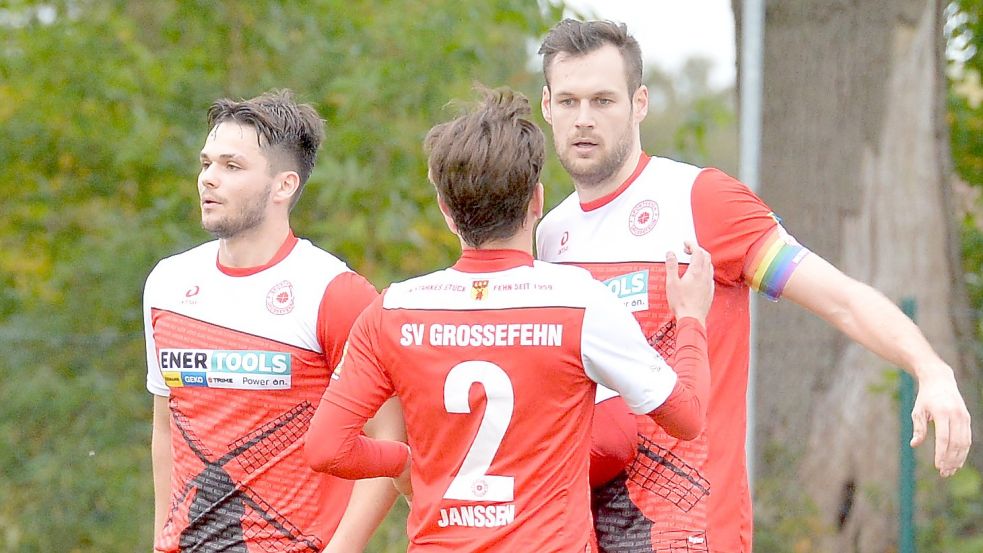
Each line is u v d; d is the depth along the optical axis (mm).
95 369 30125
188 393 13164
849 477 27812
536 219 11023
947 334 28391
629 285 12367
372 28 34344
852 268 28781
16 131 37531
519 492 10305
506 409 10320
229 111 13148
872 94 28812
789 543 26719
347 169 31141
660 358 10609
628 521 12352
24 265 39531
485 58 33625
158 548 13383
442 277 10805
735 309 12336
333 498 13227
